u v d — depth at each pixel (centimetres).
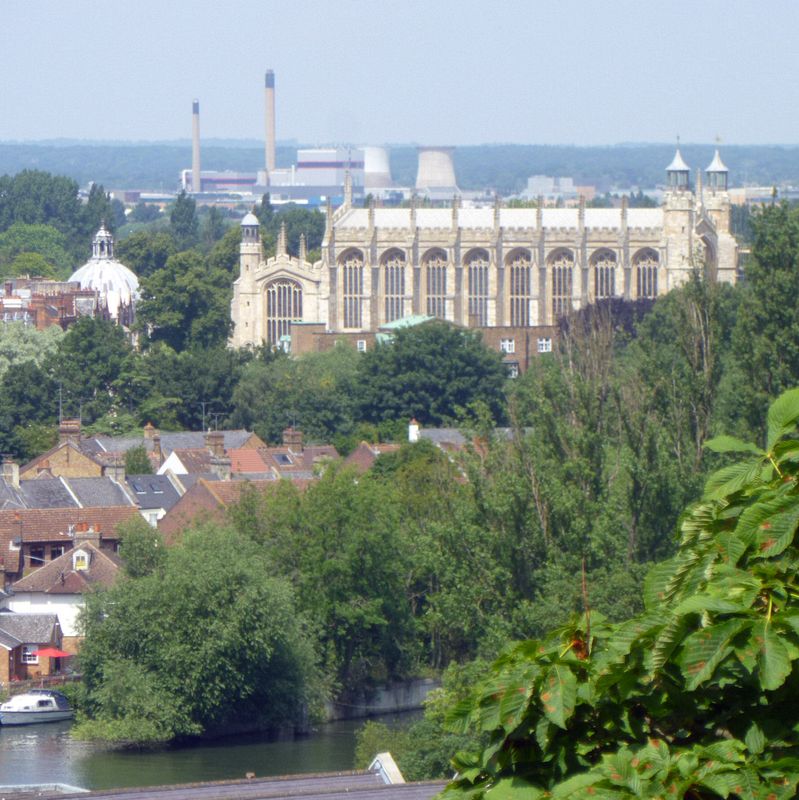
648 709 9319
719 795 8731
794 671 9006
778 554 9431
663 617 9338
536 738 9350
